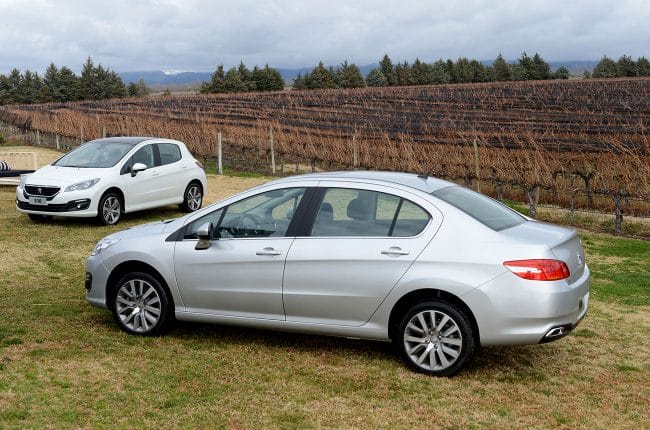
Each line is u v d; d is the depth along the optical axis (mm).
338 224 5566
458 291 5066
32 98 88438
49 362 5398
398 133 24906
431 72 99500
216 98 63688
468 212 5352
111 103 60125
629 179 14836
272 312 5711
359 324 5441
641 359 5828
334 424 4379
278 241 5676
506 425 4414
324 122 36250
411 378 5230
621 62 97312
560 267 5055
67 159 12836
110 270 6238
